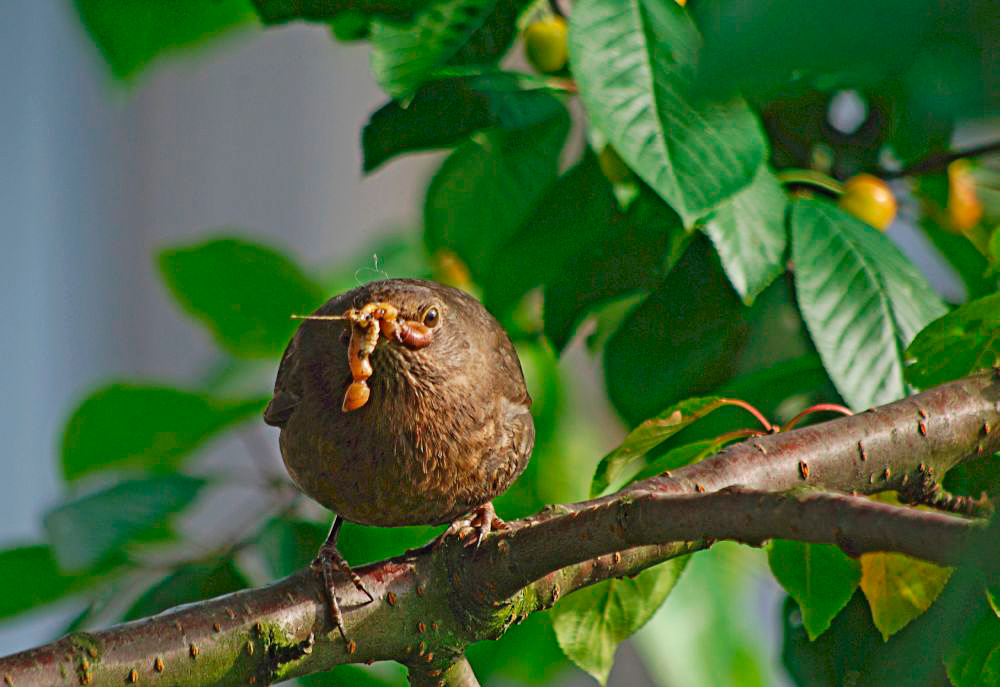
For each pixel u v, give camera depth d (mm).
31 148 8336
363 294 5316
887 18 2707
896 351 5277
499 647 5434
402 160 8602
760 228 5281
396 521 5332
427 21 5301
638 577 5301
